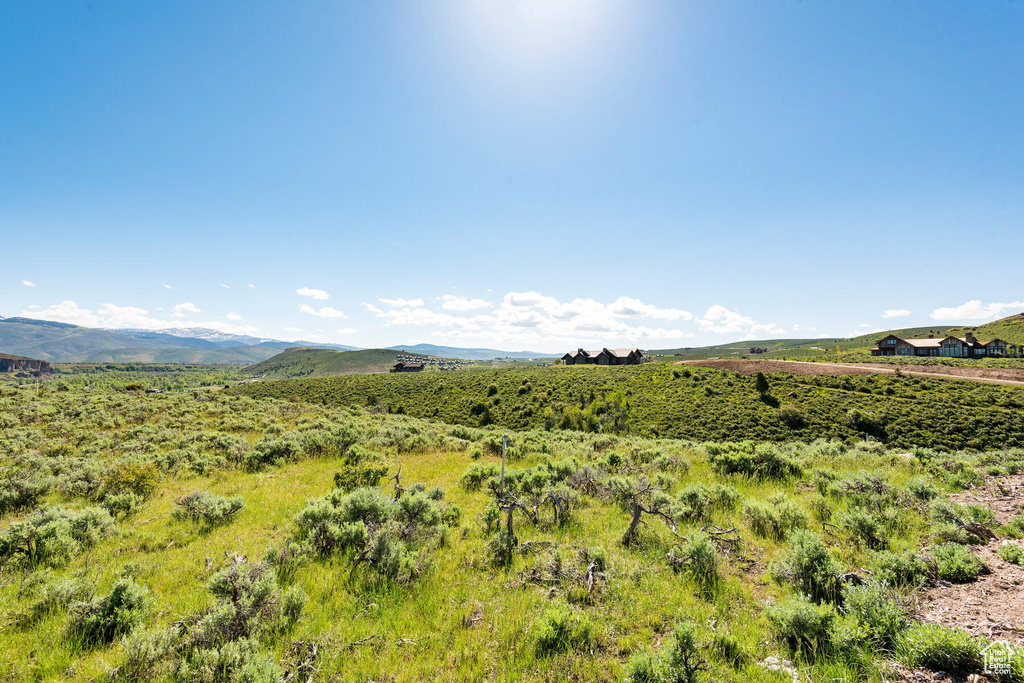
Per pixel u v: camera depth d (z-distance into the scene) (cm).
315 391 8094
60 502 1328
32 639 573
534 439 2733
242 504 1247
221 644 559
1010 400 4325
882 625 527
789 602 577
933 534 860
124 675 506
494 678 507
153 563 867
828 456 2009
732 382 6275
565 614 584
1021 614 543
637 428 5050
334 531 915
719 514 1101
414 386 8106
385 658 547
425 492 1306
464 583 749
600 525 1057
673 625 600
